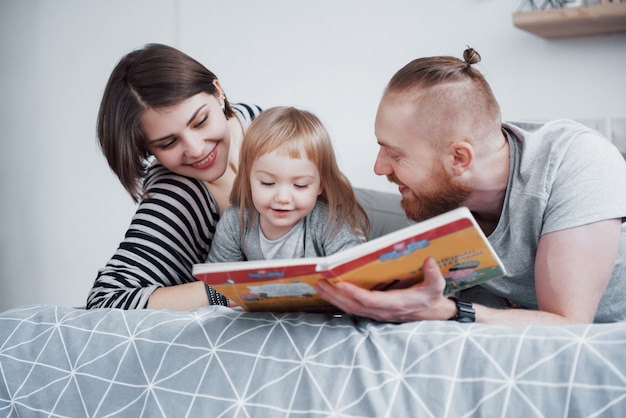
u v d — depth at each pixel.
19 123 3.73
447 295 0.99
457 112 1.09
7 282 3.79
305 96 3.12
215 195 1.50
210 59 3.31
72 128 3.61
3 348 1.09
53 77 3.63
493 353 0.81
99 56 3.54
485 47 2.71
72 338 1.06
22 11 3.67
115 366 1.00
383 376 0.84
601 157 1.11
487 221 1.26
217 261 1.43
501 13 2.67
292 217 1.30
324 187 1.33
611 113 2.52
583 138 1.14
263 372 0.90
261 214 1.35
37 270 3.74
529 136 1.16
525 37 2.63
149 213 1.40
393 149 1.16
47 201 3.69
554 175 1.11
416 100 1.11
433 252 0.86
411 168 1.16
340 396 0.84
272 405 0.87
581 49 2.54
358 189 2.04
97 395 0.99
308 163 1.28
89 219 3.62
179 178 1.44
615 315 1.22
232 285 0.94
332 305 1.02
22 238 3.76
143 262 1.35
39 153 3.69
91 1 3.53
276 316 1.00
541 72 2.62
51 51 3.63
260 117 1.33
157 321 1.04
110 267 1.35
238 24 3.23
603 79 2.52
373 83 2.97
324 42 3.05
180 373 0.95
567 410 0.75
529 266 1.19
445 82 1.10
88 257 3.63
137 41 3.46
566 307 1.04
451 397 0.80
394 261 0.87
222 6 3.26
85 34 3.56
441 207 1.20
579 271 1.04
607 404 0.73
